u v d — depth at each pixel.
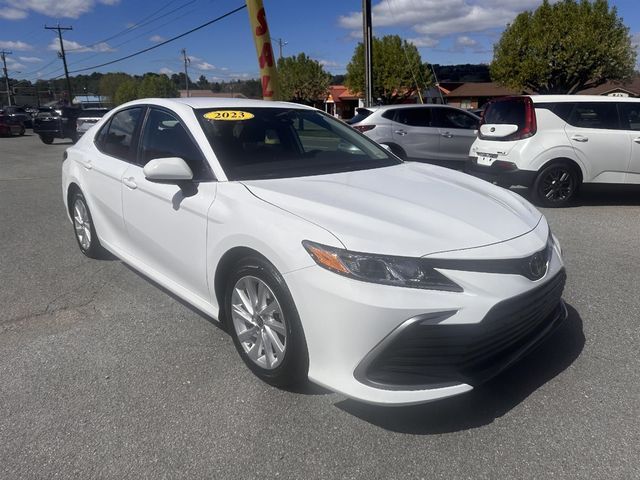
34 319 3.90
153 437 2.58
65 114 24.00
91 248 5.09
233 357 3.32
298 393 2.93
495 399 2.85
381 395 2.44
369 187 3.22
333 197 2.97
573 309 3.97
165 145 3.79
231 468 2.37
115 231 4.41
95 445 2.53
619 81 28.16
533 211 3.29
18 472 2.36
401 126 11.06
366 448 2.49
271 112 3.99
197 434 2.60
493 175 8.05
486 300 2.45
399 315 2.37
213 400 2.87
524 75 28.12
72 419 2.72
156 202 3.63
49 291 4.43
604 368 3.13
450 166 11.57
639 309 3.96
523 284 2.60
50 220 7.09
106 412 2.78
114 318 3.90
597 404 2.79
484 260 2.52
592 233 6.18
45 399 2.89
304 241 2.59
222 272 3.14
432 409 2.77
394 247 2.48
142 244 3.95
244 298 3.03
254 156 3.51
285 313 2.69
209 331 3.68
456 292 2.43
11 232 6.40
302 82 49.38
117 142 4.42
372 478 2.30
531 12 28.75
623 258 5.20
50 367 3.22
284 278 2.64
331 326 2.48
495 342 2.57
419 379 2.47
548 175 7.63
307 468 2.37
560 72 27.30
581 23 26.08
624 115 7.64
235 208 2.99
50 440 2.56
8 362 3.29
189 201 3.30
